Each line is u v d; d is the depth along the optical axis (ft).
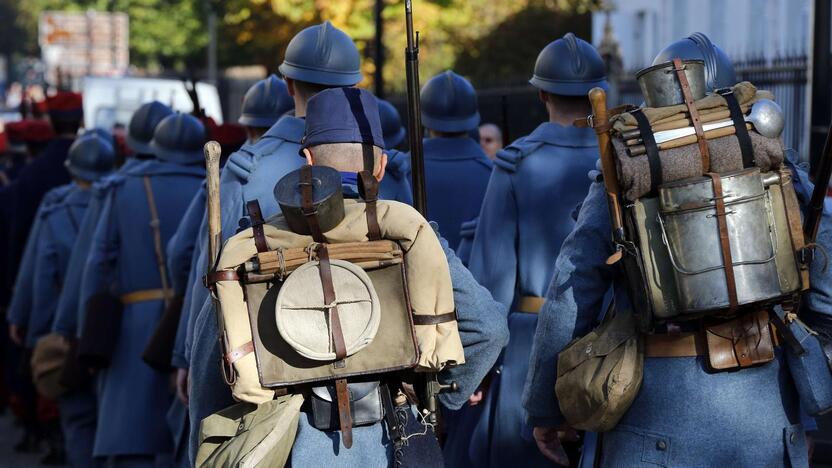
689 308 35.12
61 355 75.87
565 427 40.63
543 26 198.49
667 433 36.63
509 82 133.59
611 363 36.81
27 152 115.85
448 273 33.83
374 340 33.22
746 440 36.45
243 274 33.27
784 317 36.88
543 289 52.42
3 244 102.22
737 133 35.55
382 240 33.63
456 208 64.34
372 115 36.06
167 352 59.72
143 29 439.22
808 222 37.27
